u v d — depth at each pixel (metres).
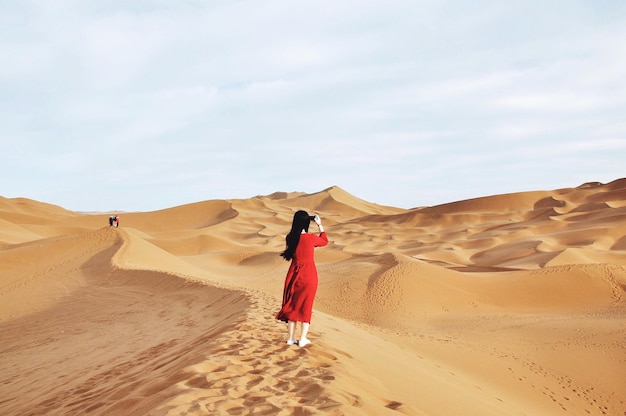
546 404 13.63
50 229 96.56
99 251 39.50
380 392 6.09
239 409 4.59
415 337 18.70
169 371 6.71
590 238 76.69
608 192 143.62
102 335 16.92
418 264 38.25
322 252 61.22
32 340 18.25
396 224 133.50
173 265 42.69
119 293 25.86
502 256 69.81
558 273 36.31
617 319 24.34
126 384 7.18
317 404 4.79
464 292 34.72
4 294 29.47
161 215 136.00
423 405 6.40
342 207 188.75
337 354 7.29
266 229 120.38
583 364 17.39
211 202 145.00
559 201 140.50
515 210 140.50
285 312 7.45
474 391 11.02
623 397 15.03
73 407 6.92
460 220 130.38
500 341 20.50
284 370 6.05
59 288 29.50
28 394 9.74
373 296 33.44
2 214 115.19
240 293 16.23
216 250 82.50
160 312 19.34
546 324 24.33
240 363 6.18
